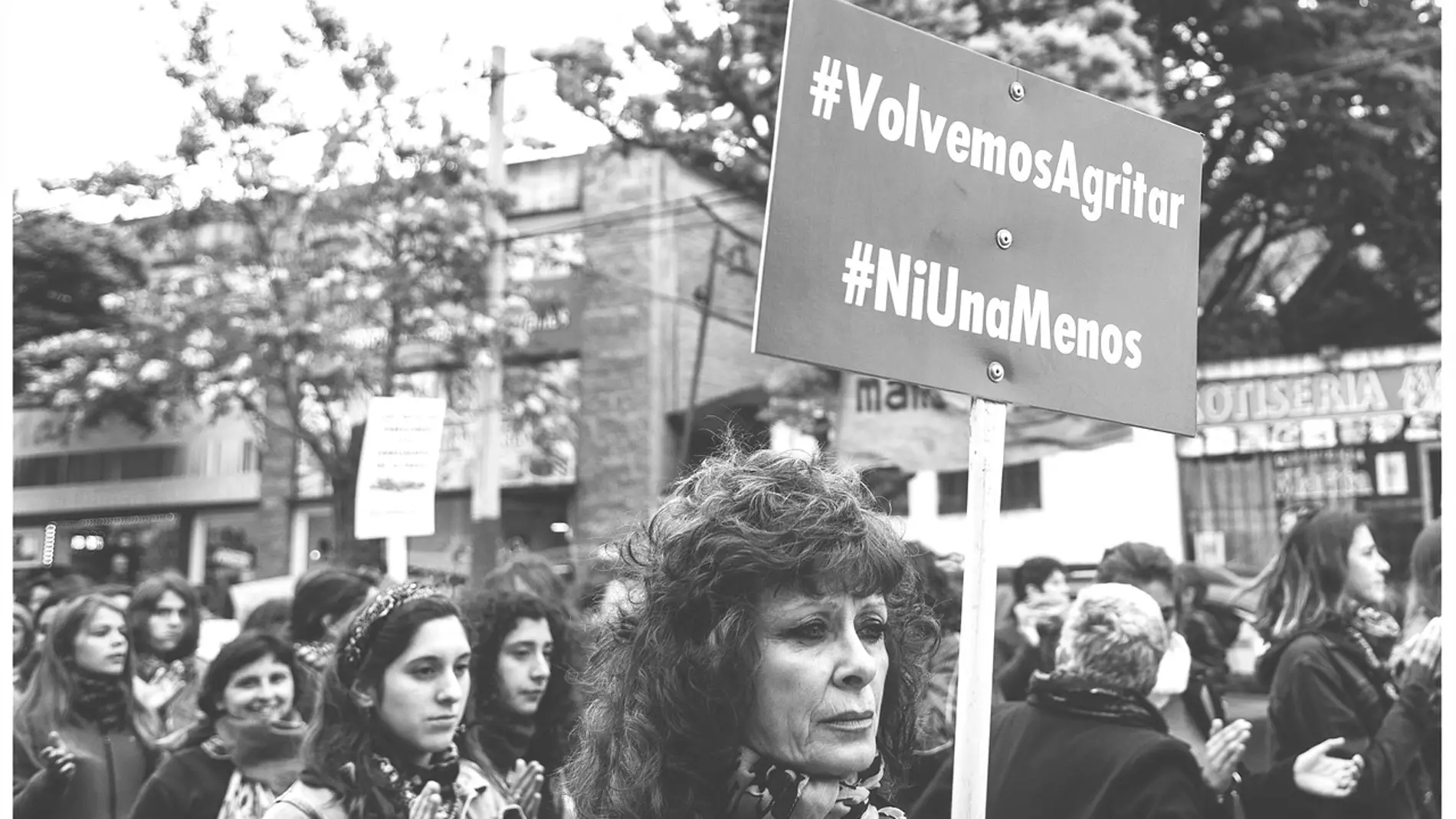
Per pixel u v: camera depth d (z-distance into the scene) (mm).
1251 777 4555
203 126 14664
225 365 15867
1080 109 2430
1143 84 10648
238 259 15844
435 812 3031
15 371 18203
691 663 1605
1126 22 10938
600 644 1809
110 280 18984
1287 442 11969
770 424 13375
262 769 4027
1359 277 14680
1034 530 11703
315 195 15180
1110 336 2428
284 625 5211
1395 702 4590
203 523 20172
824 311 2119
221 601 11617
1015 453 11789
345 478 15664
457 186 14938
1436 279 14094
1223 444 12117
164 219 15703
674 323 17625
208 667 4152
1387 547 11242
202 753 4094
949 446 12242
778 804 1596
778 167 2098
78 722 4688
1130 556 4871
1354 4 12789
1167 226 2521
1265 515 11945
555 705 3756
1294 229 14016
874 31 2201
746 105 12398
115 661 4766
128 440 20484
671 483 1979
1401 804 4453
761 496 1657
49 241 18531
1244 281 14258
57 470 20906
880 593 1665
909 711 1845
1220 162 13523
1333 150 13156
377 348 15945
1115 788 3385
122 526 20484
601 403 17672
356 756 3016
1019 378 2312
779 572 1597
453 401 16625
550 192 18156
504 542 17625
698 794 1609
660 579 1662
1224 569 9352
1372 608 4938
